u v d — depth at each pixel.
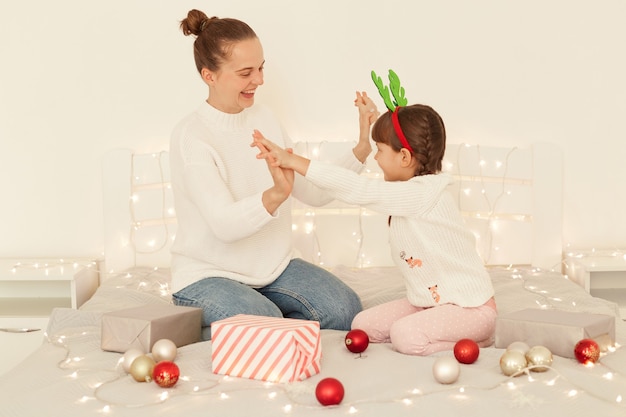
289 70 2.79
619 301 2.64
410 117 1.92
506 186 2.77
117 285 2.48
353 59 2.79
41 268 2.59
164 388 1.56
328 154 2.75
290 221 2.23
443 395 1.49
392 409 1.43
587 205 2.85
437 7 2.78
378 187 1.86
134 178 2.75
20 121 2.79
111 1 2.75
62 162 2.80
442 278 1.89
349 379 1.60
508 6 2.78
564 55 2.80
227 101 2.10
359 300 2.15
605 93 2.81
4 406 1.50
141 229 2.76
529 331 1.73
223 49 2.01
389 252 2.77
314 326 1.65
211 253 2.06
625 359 1.69
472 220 2.79
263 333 1.61
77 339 1.93
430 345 1.77
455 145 2.77
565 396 1.47
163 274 2.62
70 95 2.78
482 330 1.84
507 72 2.80
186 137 2.06
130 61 2.78
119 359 1.74
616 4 2.78
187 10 2.76
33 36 2.76
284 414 1.42
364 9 2.77
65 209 2.82
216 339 1.65
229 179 2.09
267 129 2.24
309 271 2.16
